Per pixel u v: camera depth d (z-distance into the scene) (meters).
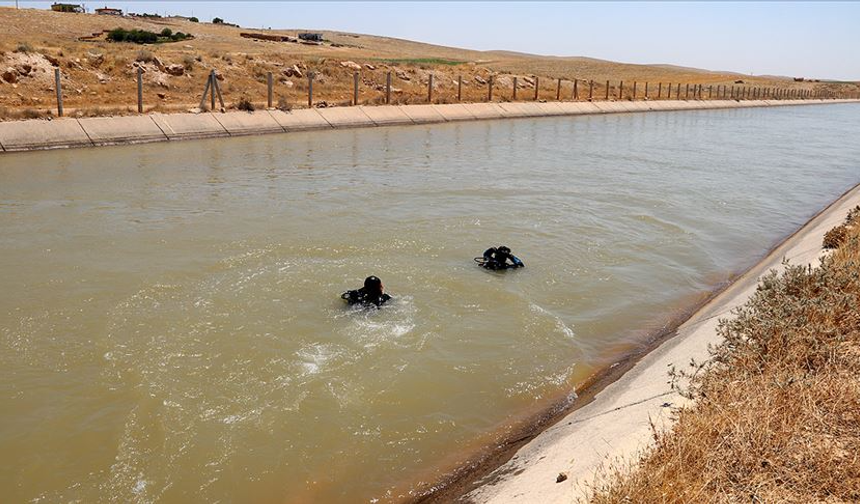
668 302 10.73
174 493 5.77
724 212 17.66
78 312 9.52
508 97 55.59
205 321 9.27
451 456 6.36
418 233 14.12
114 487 5.84
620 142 34.19
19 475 5.98
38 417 6.88
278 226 14.38
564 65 119.50
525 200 17.97
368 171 21.98
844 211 14.01
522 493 4.78
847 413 4.67
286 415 6.98
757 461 4.11
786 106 88.06
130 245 12.80
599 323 9.75
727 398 4.89
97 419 6.87
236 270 11.42
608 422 5.59
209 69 40.84
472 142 31.53
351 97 44.47
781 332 5.71
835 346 5.57
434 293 10.60
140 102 29.61
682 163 26.83
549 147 30.70
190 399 7.25
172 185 18.73
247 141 29.34
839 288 6.76
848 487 3.86
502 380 7.89
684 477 3.97
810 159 29.95
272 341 8.68
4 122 24.36
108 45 50.44
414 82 52.97
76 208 15.72
